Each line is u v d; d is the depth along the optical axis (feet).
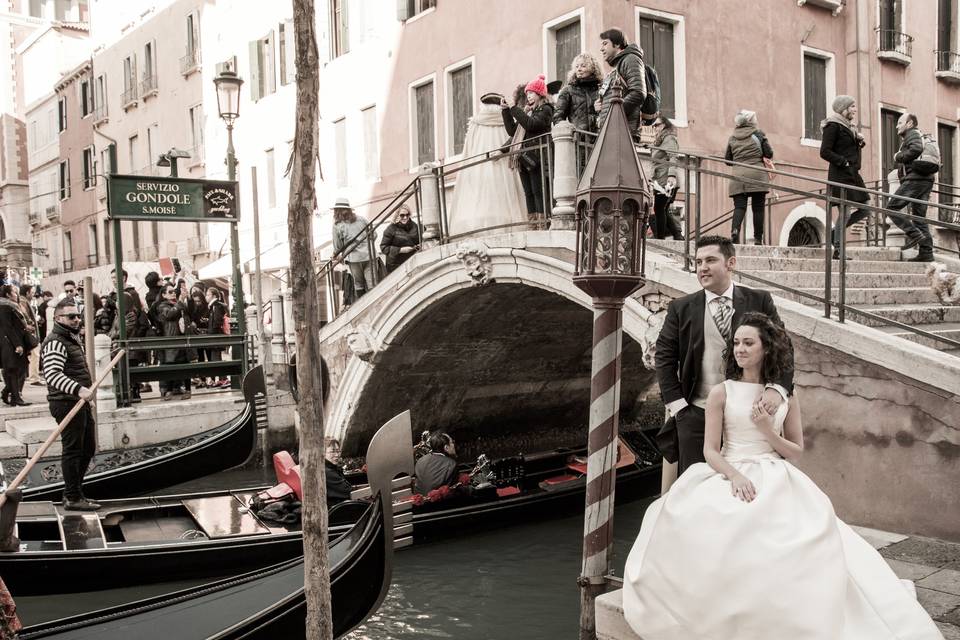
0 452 34.50
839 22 47.62
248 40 69.92
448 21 48.42
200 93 78.18
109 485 31.58
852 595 10.44
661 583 11.16
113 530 26.45
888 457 16.81
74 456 26.13
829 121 29.19
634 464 36.09
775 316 13.17
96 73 99.50
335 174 60.18
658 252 24.00
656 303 22.99
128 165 93.15
